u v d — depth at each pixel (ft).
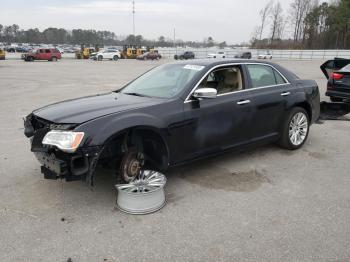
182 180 14.90
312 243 10.28
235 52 205.16
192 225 11.28
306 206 12.63
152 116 12.85
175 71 16.06
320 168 16.51
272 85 17.84
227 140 15.57
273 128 17.81
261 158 17.79
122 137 12.40
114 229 11.05
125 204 12.07
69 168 11.44
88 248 10.06
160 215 11.93
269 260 9.52
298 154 18.54
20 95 41.45
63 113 12.56
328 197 13.39
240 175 15.51
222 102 15.08
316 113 20.31
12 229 11.04
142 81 16.88
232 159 17.60
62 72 83.25
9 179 14.99
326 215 11.96
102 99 14.65
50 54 150.30
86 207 12.48
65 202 12.85
